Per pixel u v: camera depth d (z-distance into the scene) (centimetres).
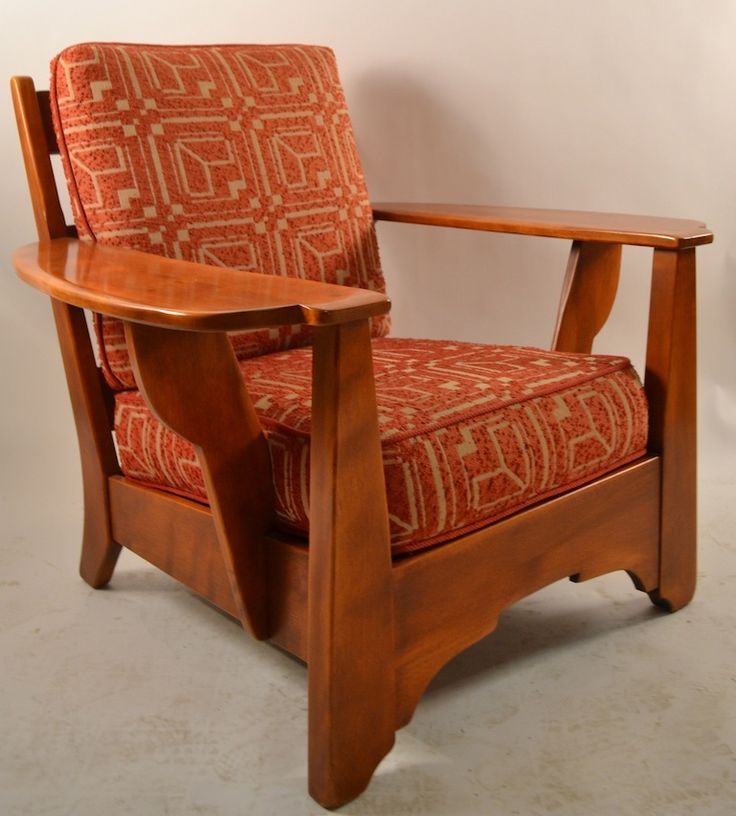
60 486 229
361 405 122
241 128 179
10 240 223
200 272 136
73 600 187
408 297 238
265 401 145
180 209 170
